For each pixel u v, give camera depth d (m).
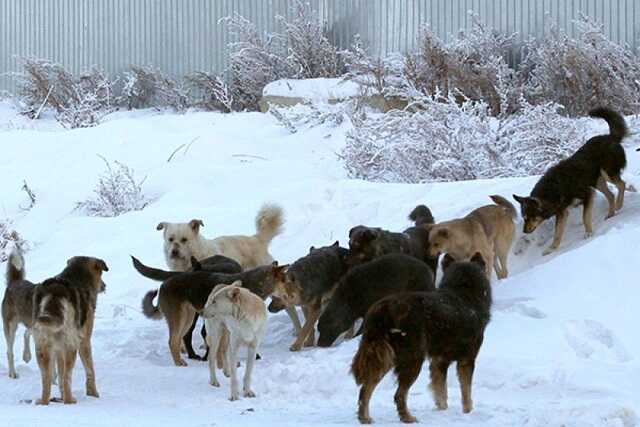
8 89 33.38
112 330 13.59
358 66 24.28
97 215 19.84
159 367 11.82
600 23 22.77
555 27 23.44
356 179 18.89
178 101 29.11
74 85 29.97
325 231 16.36
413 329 8.72
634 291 12.19
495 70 22.92
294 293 12.35
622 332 11.50
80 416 8.76
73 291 10.02
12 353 11.28
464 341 9.08
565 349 11.04
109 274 16.28
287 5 28.22
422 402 9.68
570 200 14.47
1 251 18.09
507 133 19.28
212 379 10.80
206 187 19.75
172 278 12.05
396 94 23.08
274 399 10.18
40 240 19.00
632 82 22.03
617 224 14.50
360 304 12.19
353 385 10.45
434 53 23.33
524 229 14.46
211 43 29.45
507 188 16.39
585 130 19.62
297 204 17.50
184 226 14.30
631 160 17.56
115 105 30.61
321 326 12.27
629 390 9.73
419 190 17.12
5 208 20.94
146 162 22.05
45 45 32.91
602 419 8.55
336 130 22.81
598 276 12.64
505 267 14.20
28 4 33.19
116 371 11.55
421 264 12.39
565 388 9.84
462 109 19.86
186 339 12.41
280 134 23.34
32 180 22.06
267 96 25.78
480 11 24.86
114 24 31.36
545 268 13.13
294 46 27.27
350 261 12.86
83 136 23.88
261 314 10.41
